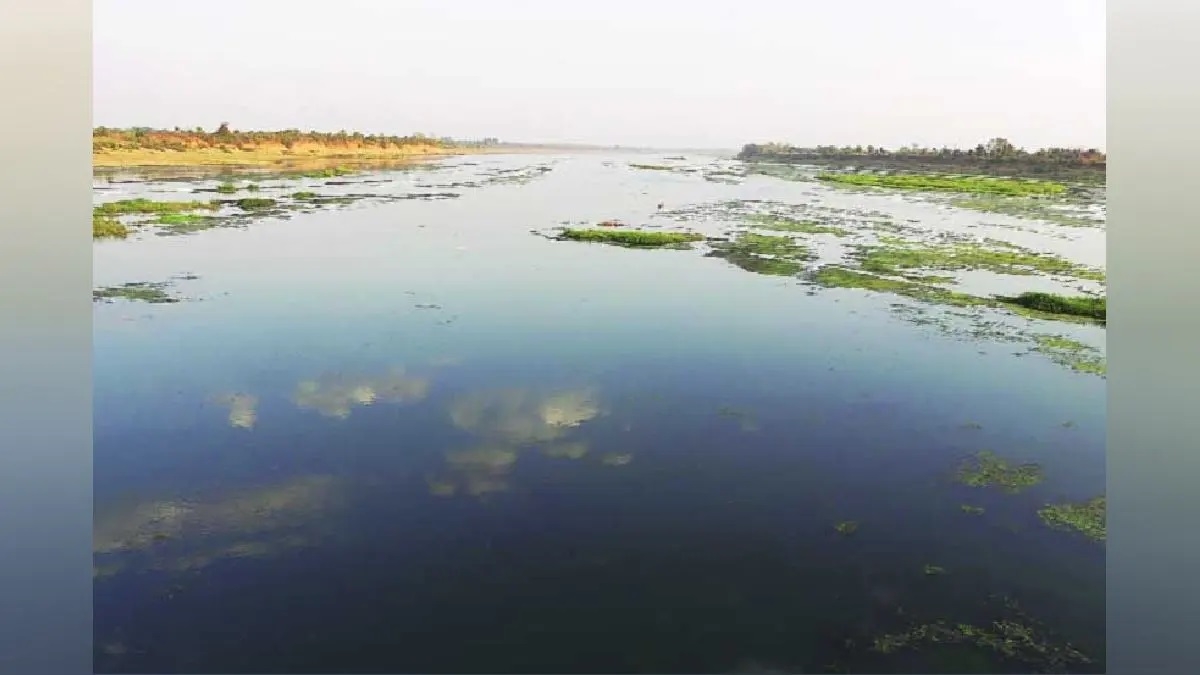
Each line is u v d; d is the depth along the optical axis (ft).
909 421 22.04
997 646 16.72
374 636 17.01
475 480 20.62
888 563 18.31
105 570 18.57
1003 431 21.72
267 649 16.85
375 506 19.90
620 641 16.78
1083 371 22.86
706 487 20.35
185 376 23.52
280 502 20.04
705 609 17.37
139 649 17.17
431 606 17.57
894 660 16.40
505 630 17.04
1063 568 18.25
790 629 16.98
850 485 20.34
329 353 24.30
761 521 19.42
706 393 23.18
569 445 21.65
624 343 24.70
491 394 23.18
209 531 19.40
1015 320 24.56
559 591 17.79
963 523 19.30
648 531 19.16
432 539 19.02
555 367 24.14
